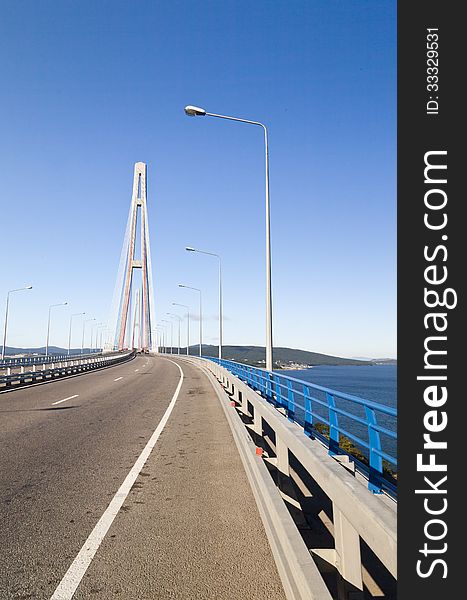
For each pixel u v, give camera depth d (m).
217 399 18.09
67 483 6.41
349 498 3.38
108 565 3.92
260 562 3.97
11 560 4.02
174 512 5.24
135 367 50.38
